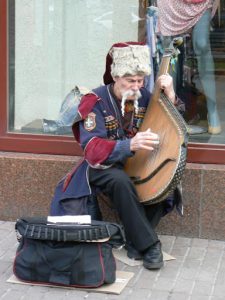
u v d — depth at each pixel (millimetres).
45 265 4516
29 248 4582
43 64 5941
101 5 5816
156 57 5621
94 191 4934
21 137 5746
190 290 4562
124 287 4574
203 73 5570
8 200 5672
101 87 4957
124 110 4941
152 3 5656
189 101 5562
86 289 4531
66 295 4473
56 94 5953
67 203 4895
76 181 4898
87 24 5879
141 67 4711
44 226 4461
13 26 5816
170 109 4824
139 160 4941
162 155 4758
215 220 5387
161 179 4715
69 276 4500
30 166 5582
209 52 5562
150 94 5090
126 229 4824
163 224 5461
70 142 5668
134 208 4781
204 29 5562
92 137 4785
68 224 4496
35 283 4598
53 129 5805
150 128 4926
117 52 4762
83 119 4840
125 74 4719
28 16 5867
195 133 5582
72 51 5938
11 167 5613
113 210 5262
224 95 5582
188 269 4883
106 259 4516
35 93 5992
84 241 4434
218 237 5402
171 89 4926
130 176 4941
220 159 5469
